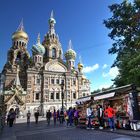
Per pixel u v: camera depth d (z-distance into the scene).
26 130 24.62
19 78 72.31
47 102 71.00
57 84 74.62
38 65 74.88
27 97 68.88
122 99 20.72
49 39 84.19
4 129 26.28
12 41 81.12
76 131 21.27
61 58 84.56
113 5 23.91
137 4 21.70
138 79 19.20
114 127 19.27
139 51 20.30
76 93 78.19
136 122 18.03
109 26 24.50
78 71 84.12
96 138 15.61
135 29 22.77
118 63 24.38
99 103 24.62
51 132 21.62
